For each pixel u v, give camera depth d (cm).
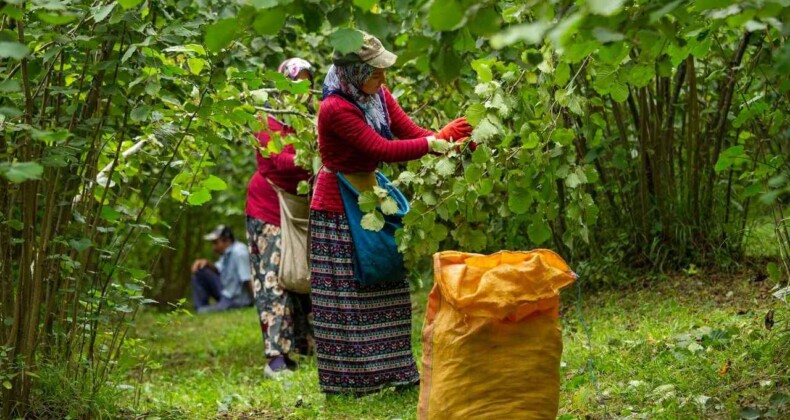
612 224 837
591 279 827
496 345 420
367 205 546
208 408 630
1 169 329
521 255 434
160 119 555
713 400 481
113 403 550
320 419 567
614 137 776
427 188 530
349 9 350
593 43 392
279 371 773
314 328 602
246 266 1745
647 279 801
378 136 562
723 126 761
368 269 580
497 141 538
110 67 488
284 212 743
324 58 898
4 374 481
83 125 499
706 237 801
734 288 732
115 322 579
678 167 823
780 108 554
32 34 455
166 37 498
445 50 363
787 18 344
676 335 607
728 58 720
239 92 626
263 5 332
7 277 516
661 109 800
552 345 425
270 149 674
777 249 784
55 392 517
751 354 534
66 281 535
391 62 555
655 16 324
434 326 437
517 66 500
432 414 432
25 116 467
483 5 322
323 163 594
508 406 418
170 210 2089
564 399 535
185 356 1034
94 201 588
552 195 507
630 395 514
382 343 598
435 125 699
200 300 1861
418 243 543
